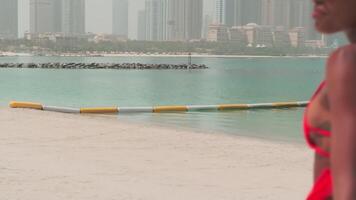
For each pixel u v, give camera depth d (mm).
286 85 71875
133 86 65250
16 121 20797
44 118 22172
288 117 27609
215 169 11852
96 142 15836
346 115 1525
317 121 1701
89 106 36875
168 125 22500
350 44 1604
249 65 199500
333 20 1639
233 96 50375
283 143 16922
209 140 16781
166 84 70812
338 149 1537
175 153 14047
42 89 57781
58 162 12250
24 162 12117
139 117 25750
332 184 1580
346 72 1535
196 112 29281
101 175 10789
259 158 13500
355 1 1582
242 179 10781
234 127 22797
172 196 9094
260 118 26938
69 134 17422
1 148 14273
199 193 9383
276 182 10547
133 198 8875
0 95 47625
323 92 1672
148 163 12414
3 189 9305
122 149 14570
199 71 131000
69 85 66250
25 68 140500
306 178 11016
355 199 1491
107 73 111562
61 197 8828
